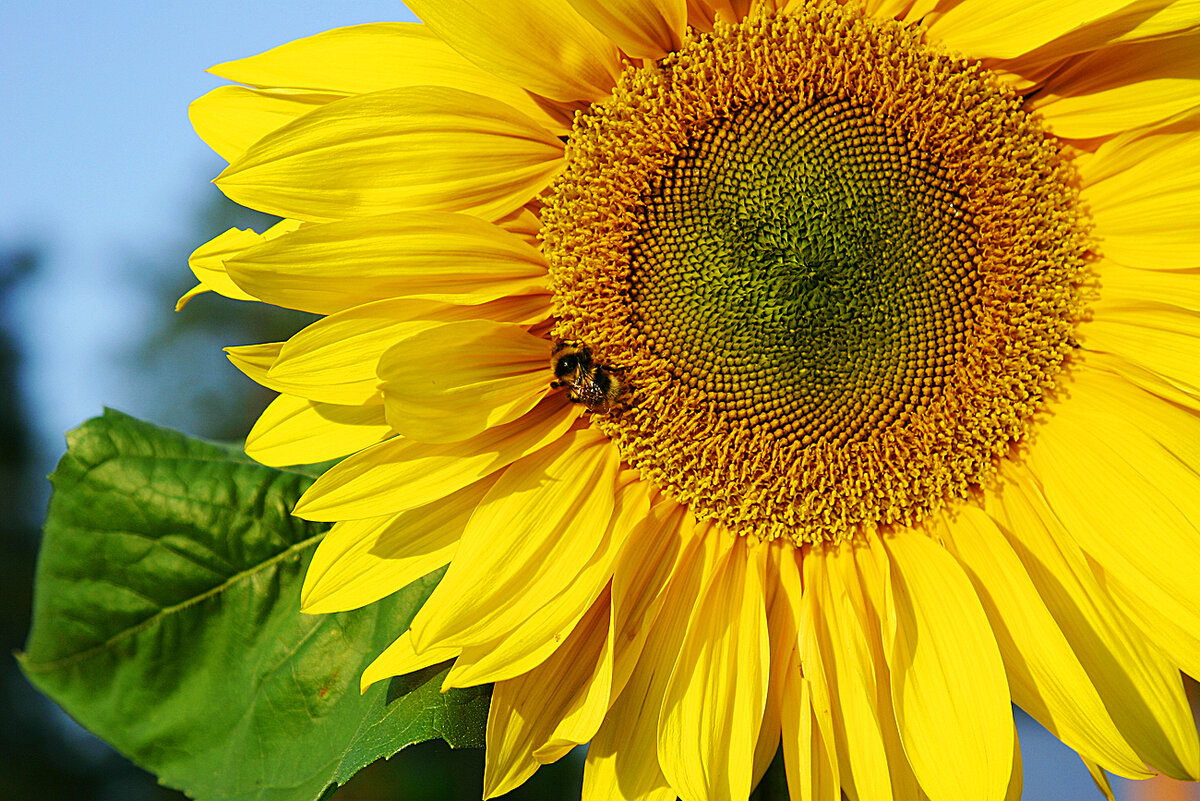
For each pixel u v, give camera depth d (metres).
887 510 0.48
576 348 0.48
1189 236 0.46
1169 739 0.45
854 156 0.48
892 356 0.48
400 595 0.50
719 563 0.48
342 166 0.46
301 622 0.50
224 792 0.49
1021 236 0.47
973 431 0.48
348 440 0.47
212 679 0.50
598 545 0.48
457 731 0.47
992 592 0.47
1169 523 0.46
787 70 0.48
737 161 0.48
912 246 0.48
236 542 0.51
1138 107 0.46
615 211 0.48
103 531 0.50
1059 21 0.46
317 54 0.47
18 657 0.49
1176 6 0.45
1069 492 0.47
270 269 0.46
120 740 0.49
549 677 0.47
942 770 0.45
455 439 0.47
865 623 0.48
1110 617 0.46
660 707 0.47
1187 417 0.46
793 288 0.48
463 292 0.47
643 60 0.48
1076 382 0.48
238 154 0.48
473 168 0.47
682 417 0.49
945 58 0.47
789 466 0.49
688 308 0.48
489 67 0.47
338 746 0.49
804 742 0.46
